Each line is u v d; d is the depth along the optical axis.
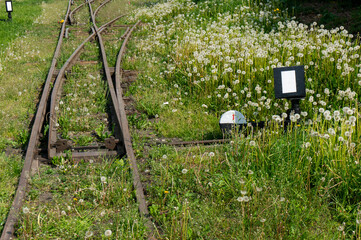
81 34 15.27
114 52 11.77
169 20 16.45
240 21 14.52
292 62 8.56
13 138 6.13
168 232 3.81
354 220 3.99
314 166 4.85
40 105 7.01
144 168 5.18
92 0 24.92
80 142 5.99
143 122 6.69
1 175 4.78
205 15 16.20
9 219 3.92
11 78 9.09
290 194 4.34
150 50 11.71
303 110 7.02
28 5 23.91
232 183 4.55
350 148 4.70
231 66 8.93
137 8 21.31
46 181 4.75
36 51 12.07
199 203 4.35
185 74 8.89
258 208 4.04
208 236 3.80
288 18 14.20
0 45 12.48
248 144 5.23
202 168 5.09
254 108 7.07
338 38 9.91
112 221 4.10
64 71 9.55
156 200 4.41
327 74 7.97
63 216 4.05
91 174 4.92
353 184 4.41
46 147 5.73
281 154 4.92
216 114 7.26
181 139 6.25
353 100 6.77
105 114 7.16
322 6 14.85
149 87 8.59
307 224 3.96
